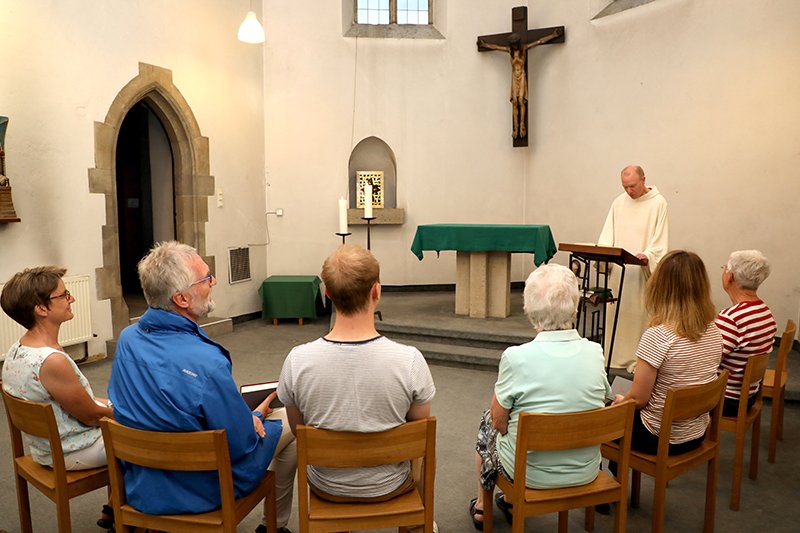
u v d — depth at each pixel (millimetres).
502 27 8094
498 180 8352
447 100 8227
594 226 7453
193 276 2002
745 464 3365
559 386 2113
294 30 7805
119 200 8055
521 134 7895
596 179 7379
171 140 6738
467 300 6473
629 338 4914
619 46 6992
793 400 4316
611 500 2182
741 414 2812
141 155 7902
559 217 7918
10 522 2766
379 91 8117
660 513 2354
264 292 7332
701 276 2422
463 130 8281
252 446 2023
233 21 7254
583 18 7383
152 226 7887
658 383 2459
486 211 8398
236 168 7383
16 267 5035
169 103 6465
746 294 3002
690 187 6309
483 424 2570
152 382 1908
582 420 2000
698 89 6180
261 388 2559
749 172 5781
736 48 5824
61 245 5391
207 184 6949
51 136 5270
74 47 5422
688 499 2984
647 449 2486
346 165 8109
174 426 1890
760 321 2910
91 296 5668
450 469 3363
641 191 4848
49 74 5227
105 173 5762
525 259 8430
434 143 8273
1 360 4734
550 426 1991
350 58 7996
